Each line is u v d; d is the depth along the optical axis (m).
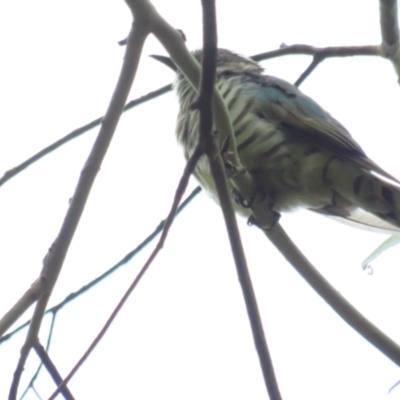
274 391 5.37
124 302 5.80
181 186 5.72
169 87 8.89
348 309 7.75
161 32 6.66
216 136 5.82
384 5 7.68
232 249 5.73
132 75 6.71
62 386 5.77
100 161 6.56
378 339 7.66
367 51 8.38
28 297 6.14
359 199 10.02
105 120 6.64
